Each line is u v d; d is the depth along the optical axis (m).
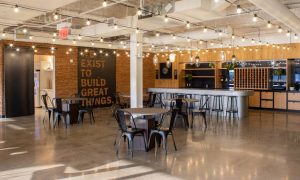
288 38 12.92
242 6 8.38
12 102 11.66
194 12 6.91
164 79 17.36
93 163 5.44
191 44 14.93
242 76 14.73
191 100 9.55
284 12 6.74
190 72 17.02
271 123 9.86
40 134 8.10
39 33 11.94
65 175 4.79
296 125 9.45
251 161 5.50
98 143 7.01
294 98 12.97
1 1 5.88
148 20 8.27
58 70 13.27
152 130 6.29
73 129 8.85
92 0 8.01
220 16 7.39
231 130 8.59
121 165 5.32
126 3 8.02
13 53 11.68
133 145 6.44
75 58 13.88
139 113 6.44
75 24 10.63
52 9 6.59
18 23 8.19
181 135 7.88
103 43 14.45
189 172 4.91
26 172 4.93
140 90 10.72
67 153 6.12
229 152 6.14
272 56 13.51
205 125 9.27
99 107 14.92
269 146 6.64
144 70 17.08
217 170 5.00
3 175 4.77
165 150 6.12
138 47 10.58
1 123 10.05
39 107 14.98
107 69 15.28
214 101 12.18
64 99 10.19
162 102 13.83
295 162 5.43
